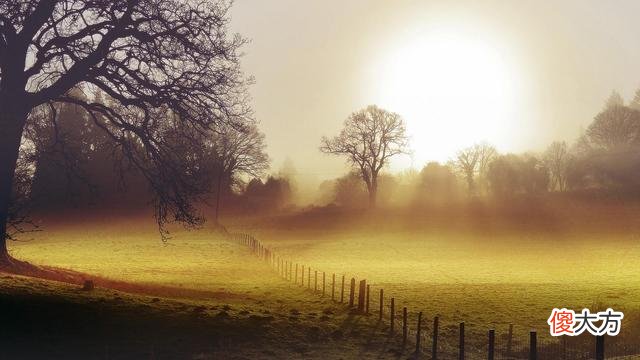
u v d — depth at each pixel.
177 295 25.67
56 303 17.30
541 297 32.03
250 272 45.31
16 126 24.33
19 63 24.22
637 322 21.36
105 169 80.06
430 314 26.41
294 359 15.52
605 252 66.38
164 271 44.41
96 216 86.69
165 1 26.06
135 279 36.62
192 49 25.58
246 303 24.86
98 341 14.90
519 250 70.19
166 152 27.05
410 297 32.06
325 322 20.50
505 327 23.58
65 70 26.22
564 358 17.61
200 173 28.41
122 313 17.62
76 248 64.81
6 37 23.72
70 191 32.75
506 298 31.75
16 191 31.75
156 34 25.30
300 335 18.03
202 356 14.73
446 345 19.17
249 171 111.75
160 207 27.75
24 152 32.78
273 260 54.44
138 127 27.27
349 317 22.31
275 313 21.33
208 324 17.77
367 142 117.00
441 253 68.31
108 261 51.81
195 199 27.88
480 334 22.03
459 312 27.09
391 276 44.94
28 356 13.29
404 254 67.00
